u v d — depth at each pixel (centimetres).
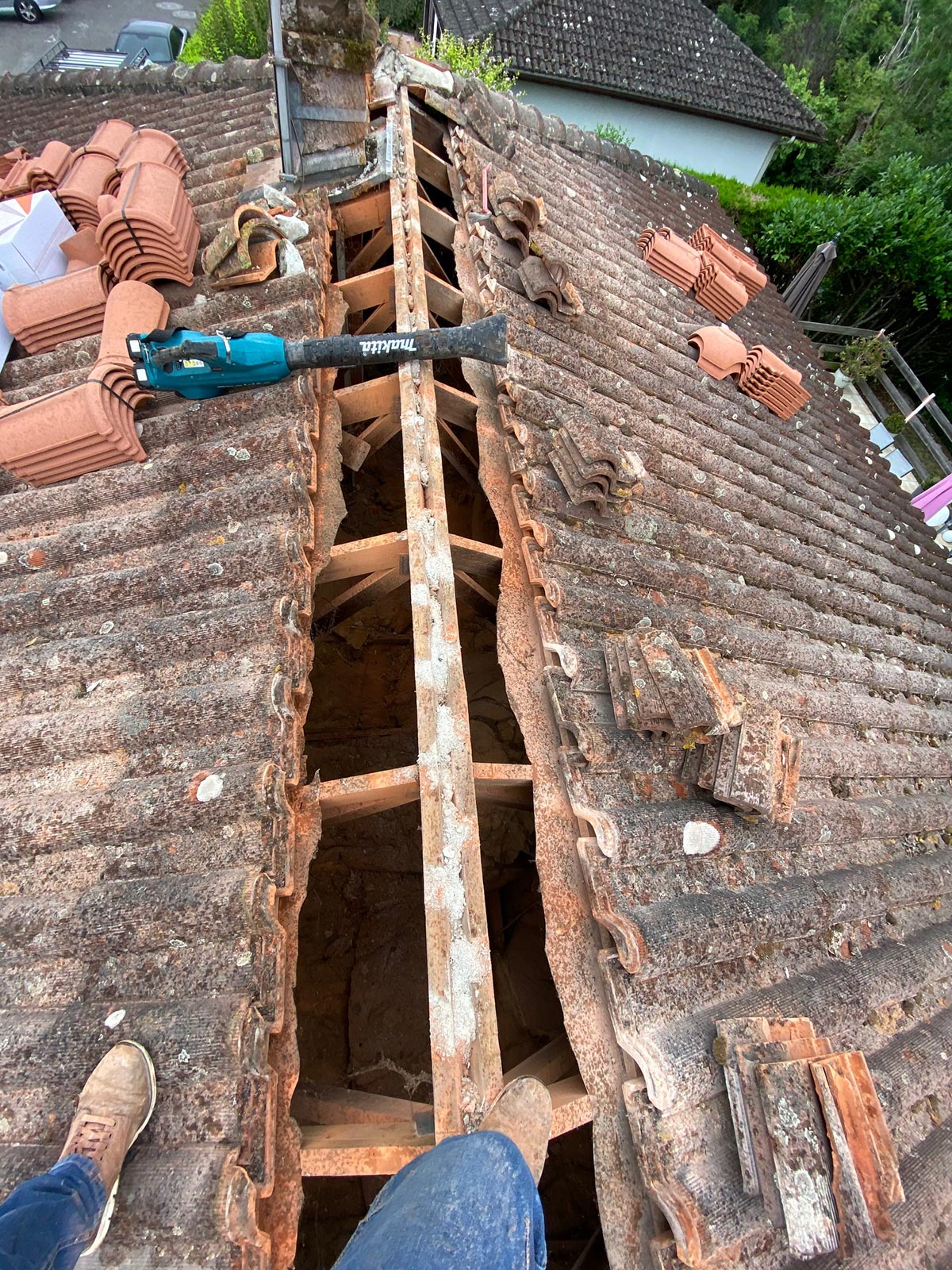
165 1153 158
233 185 436
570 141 700
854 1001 241
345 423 370
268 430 296
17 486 317
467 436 490
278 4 319
